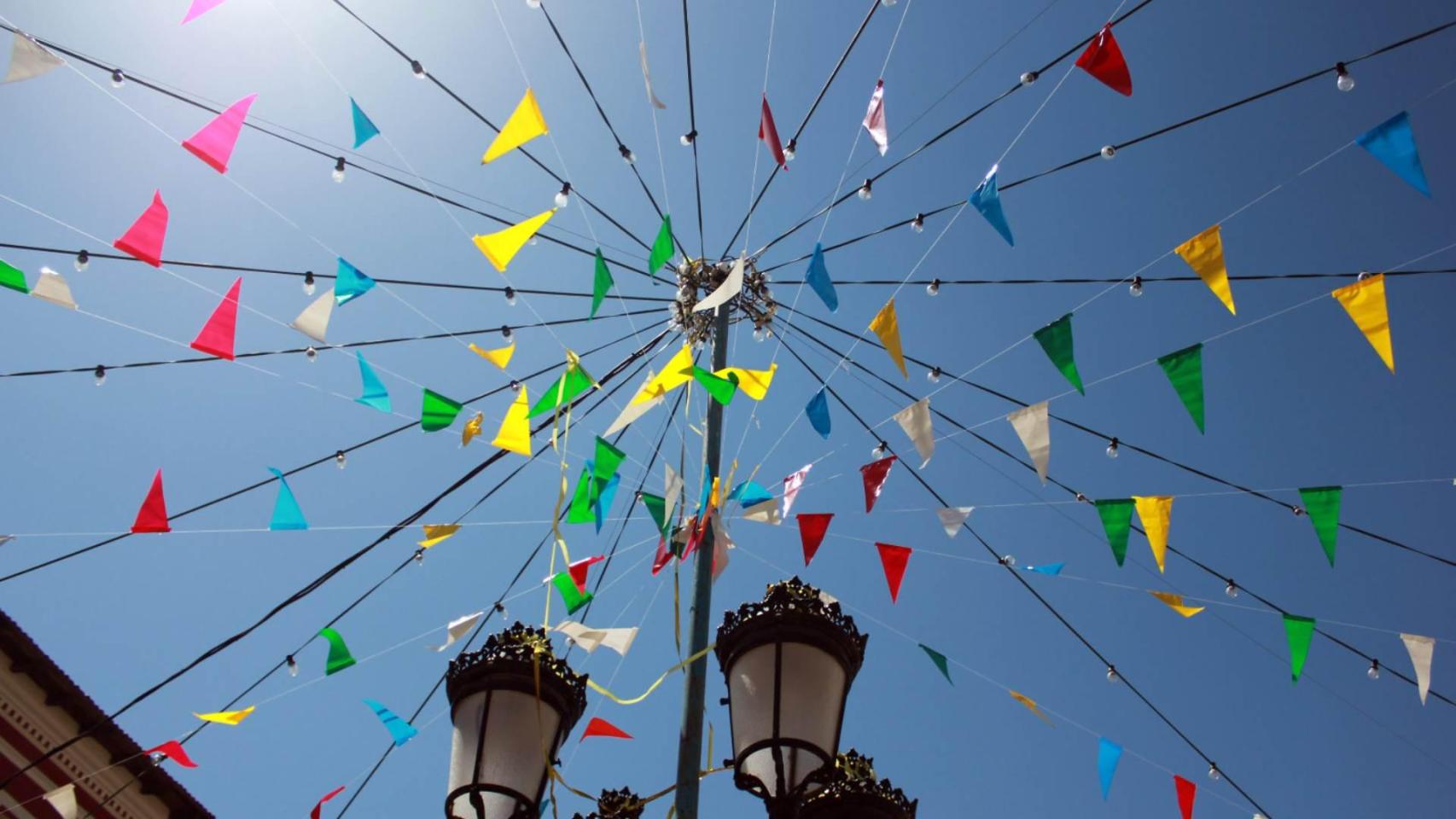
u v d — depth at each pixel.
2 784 4.32
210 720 4.88
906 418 4.26
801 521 4.40
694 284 5.74
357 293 4.40
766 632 3.83
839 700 3.80
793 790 3.52
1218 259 3.74
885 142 4.30
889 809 4.78
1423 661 4.30
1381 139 3.43
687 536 4.40
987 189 3.89
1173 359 3.98
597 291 4.16
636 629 4.53
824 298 4.00
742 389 4.61
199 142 3.85
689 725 3.86
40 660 7.96
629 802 4.37
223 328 4.25
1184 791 5.09
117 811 8.37
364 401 4.60
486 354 4.51
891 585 4.48
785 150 4.64
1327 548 4.11
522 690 4.01
